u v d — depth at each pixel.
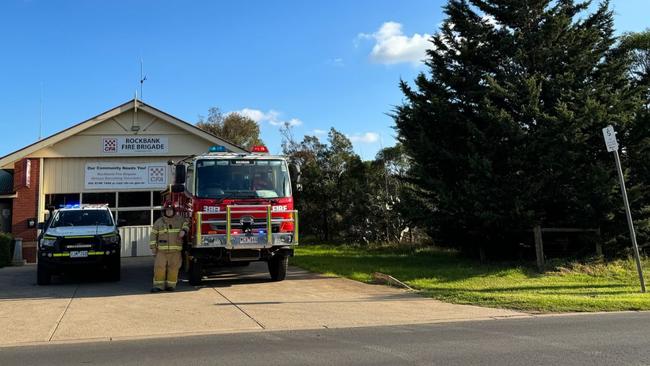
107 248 13.77
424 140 15.73
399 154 26.98
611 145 11.77
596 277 13.85
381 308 9.75
